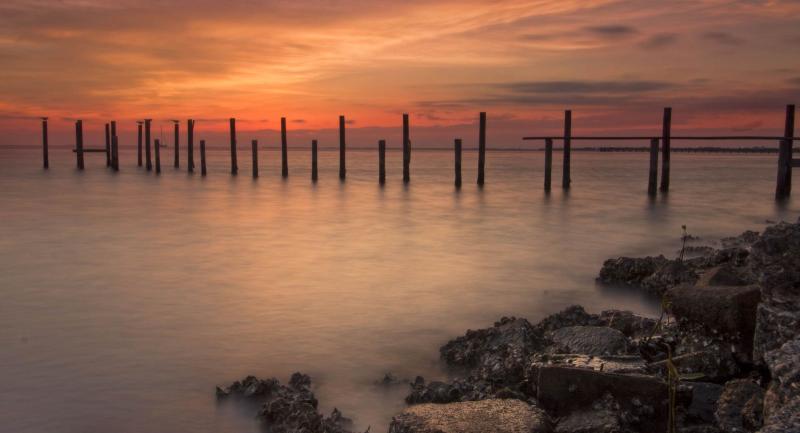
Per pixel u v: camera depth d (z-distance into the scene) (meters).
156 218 23.34
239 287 11.93
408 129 41.41
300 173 58.72
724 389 5.70
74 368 7.38
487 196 33.22
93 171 56.00
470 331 8.09
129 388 6.80
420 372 7.34
